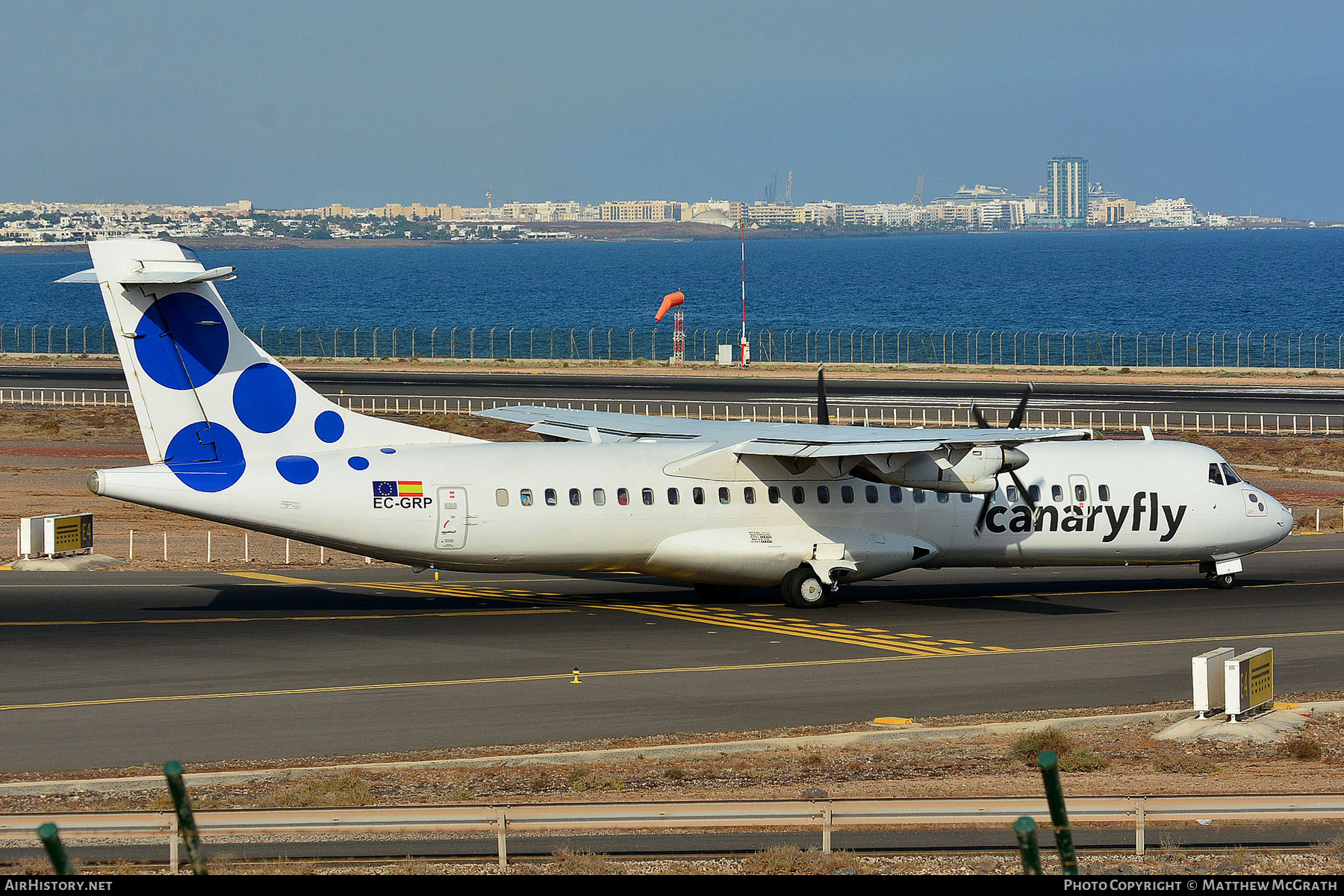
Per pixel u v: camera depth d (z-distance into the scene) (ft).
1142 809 158.61
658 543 353.10
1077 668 288.51
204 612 345.92
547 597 377.50
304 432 334.85
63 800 190.60
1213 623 343.46
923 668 287.28
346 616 342.44
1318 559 462.60
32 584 385.91
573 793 194.70
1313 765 213.87
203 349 321.73
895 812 156.87
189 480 318.45
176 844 146.20
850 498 370.73
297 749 221.66
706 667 286.66
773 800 181.68
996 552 387.75
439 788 198.18
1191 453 406.62
